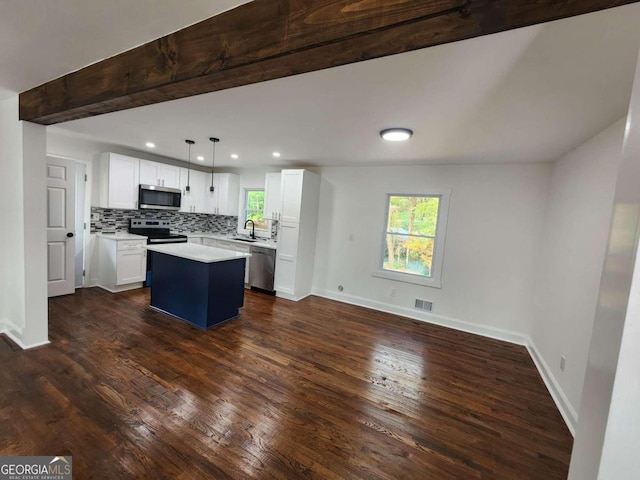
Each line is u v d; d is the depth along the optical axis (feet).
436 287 13.37
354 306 14.98
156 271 12.57
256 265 16.66
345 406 7.19
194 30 4.40
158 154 15.89
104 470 5.01
